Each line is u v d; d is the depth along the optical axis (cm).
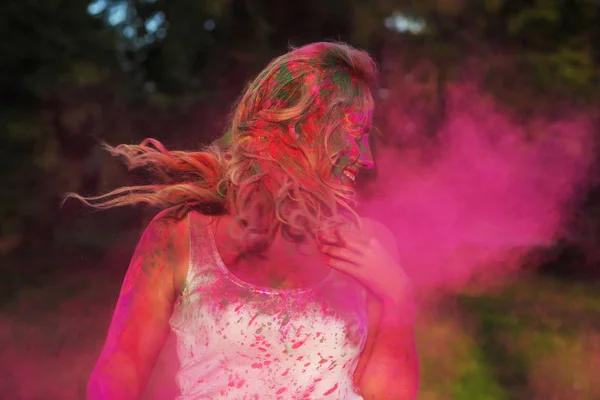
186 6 1480
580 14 1781
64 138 1495
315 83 166
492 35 1780
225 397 155
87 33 1464
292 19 1528
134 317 159
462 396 571
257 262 160
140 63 1592
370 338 174
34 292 1182
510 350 750
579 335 854
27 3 1426
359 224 165
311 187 162
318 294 159
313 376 157
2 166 1462
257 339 155
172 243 161
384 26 1548
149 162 175
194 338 158
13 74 1450
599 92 1656
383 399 168
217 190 164
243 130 167
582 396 589
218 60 1521
